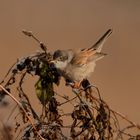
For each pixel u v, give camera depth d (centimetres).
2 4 2692
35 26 2547
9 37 2275
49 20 2627
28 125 707
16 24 2522
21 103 721
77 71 953
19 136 704
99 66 2109
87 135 727
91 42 2412
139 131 729
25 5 2712
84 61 974
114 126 736
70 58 954
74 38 2439
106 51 2308
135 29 2544
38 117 723
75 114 731
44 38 2395
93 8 2781
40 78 769
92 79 1977
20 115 700
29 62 748
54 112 737
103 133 727
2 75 1853
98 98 739
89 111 731
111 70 2097
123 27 2570
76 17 2695
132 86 1964
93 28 2573
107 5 2788
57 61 796
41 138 693
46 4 2772
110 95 1858
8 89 733
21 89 733
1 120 671
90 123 729
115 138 723
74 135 723
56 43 2348
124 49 2338
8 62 1988
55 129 715
